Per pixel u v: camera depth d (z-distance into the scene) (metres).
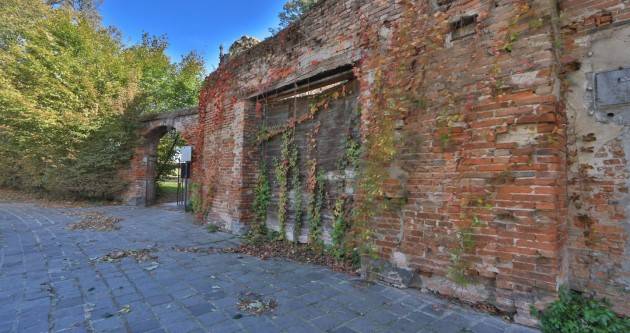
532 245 2.55
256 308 2.89
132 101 11.55
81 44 12.03
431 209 3.21
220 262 4.38
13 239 5.51
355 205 4.06
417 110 3.36
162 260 4.41
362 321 2.66
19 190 13.98
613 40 2.51
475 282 2.90
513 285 2.65
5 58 11.52
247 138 6.29
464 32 3.06
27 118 10.67
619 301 2.46
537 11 2.61
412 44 3.43
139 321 2.61
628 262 2.43
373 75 3.85
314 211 4.98
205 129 7.91
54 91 10.94
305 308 2.91
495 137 2.78
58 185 11.39
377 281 3.64
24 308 2.82
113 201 11.75
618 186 2.48
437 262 3.16
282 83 5.40
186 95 15.77
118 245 5.25
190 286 3.43
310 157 5.14
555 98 2.54
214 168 7.28
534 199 2.55
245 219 6.21
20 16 15.86
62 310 2.79
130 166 11.54
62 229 6.50
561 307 2.41
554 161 2.48
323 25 4.68
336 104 4.77
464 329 2.53
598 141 2.56
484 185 2.83
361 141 3.96
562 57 2.72
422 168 3.30
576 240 2.65
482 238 2.83
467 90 2.99
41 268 3.96
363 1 4.07
